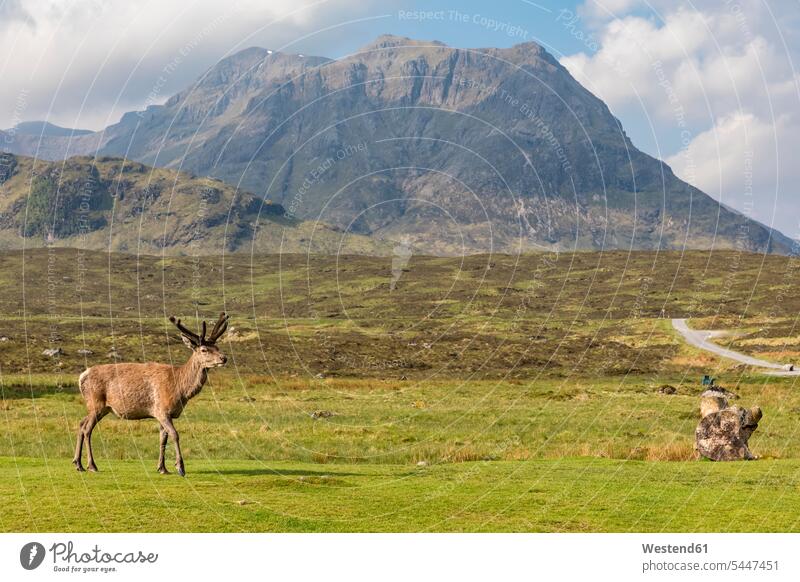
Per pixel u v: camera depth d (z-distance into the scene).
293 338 99.75
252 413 44.16
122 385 18.00
